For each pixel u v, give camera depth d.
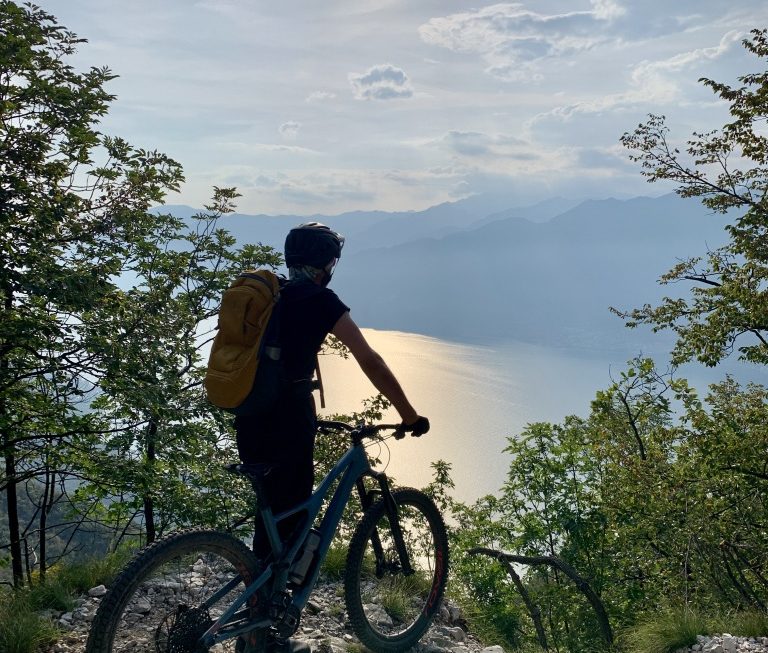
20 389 10.79
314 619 4.42
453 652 4.41
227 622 3.03
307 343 3.11
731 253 18.31
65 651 3.87
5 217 9.77
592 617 12.59
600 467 17.72
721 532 14.45
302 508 3.35
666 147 17.77
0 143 9.97
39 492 11.46
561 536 14.62
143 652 2.76
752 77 16.75
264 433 3.19
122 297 11.14
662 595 14.05
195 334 11.94
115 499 11.29
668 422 18.53
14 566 11.00
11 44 9.86
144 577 2.81
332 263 3.33
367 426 3.54
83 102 10.35
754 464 15.81
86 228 10.85
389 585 4.62
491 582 11.46
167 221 13.81
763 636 5.21
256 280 3.06
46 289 9.78
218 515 11.10
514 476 15.48
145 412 10.80
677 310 18.92
